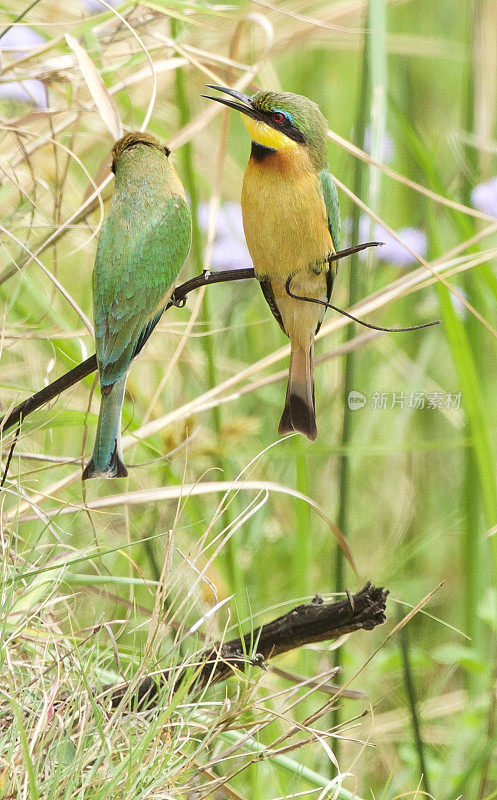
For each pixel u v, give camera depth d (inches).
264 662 279.0
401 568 466.6
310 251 316.2
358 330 488.4
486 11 456.4
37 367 394.3
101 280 305.4
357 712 394.6
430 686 429.4
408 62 593.0
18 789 232.8
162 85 441.7
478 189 463.5
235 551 379.2
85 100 398.3
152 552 356.2
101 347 301.6
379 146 357.7
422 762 344.8
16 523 294.4
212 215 367.2
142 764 251.9
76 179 427.5
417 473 502.0
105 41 392.5
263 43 451.8
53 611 300.5
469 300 443.8
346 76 631.8
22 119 348.5
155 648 271.1
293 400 339.6
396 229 560.4
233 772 280.7
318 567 455.2
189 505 378.3
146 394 440.5
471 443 415.8
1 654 255.8
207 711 277.0
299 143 313.6
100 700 267.9
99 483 399.2
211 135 501.7
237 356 494.0
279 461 465.7
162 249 308.3
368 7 366.9
